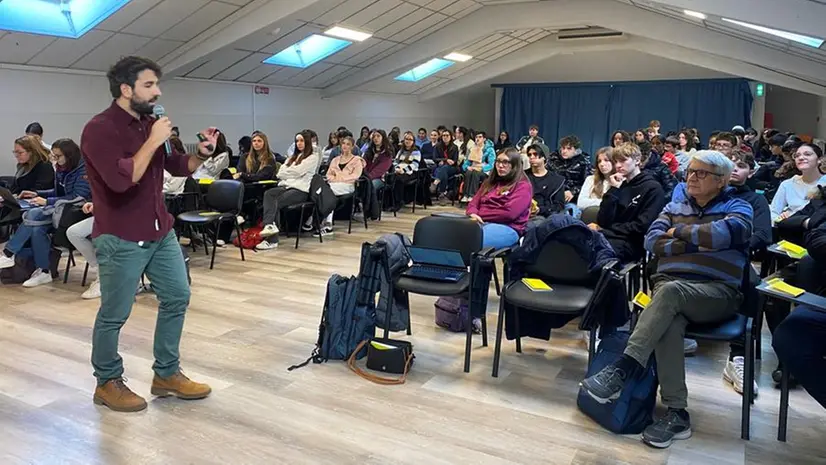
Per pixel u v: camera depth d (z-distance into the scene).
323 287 4.37
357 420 2.41
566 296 2.68
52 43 5.95
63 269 4.77
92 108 6.97
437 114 13.71
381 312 3.11
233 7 6.37
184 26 6.45
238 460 2.11
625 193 3.34
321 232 6.20
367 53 9.05
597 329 2.80
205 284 4.43
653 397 2.36
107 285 2.32
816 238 2.42
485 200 3.71
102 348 2.41
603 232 3.33
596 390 2.30
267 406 2.52
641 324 2.31
